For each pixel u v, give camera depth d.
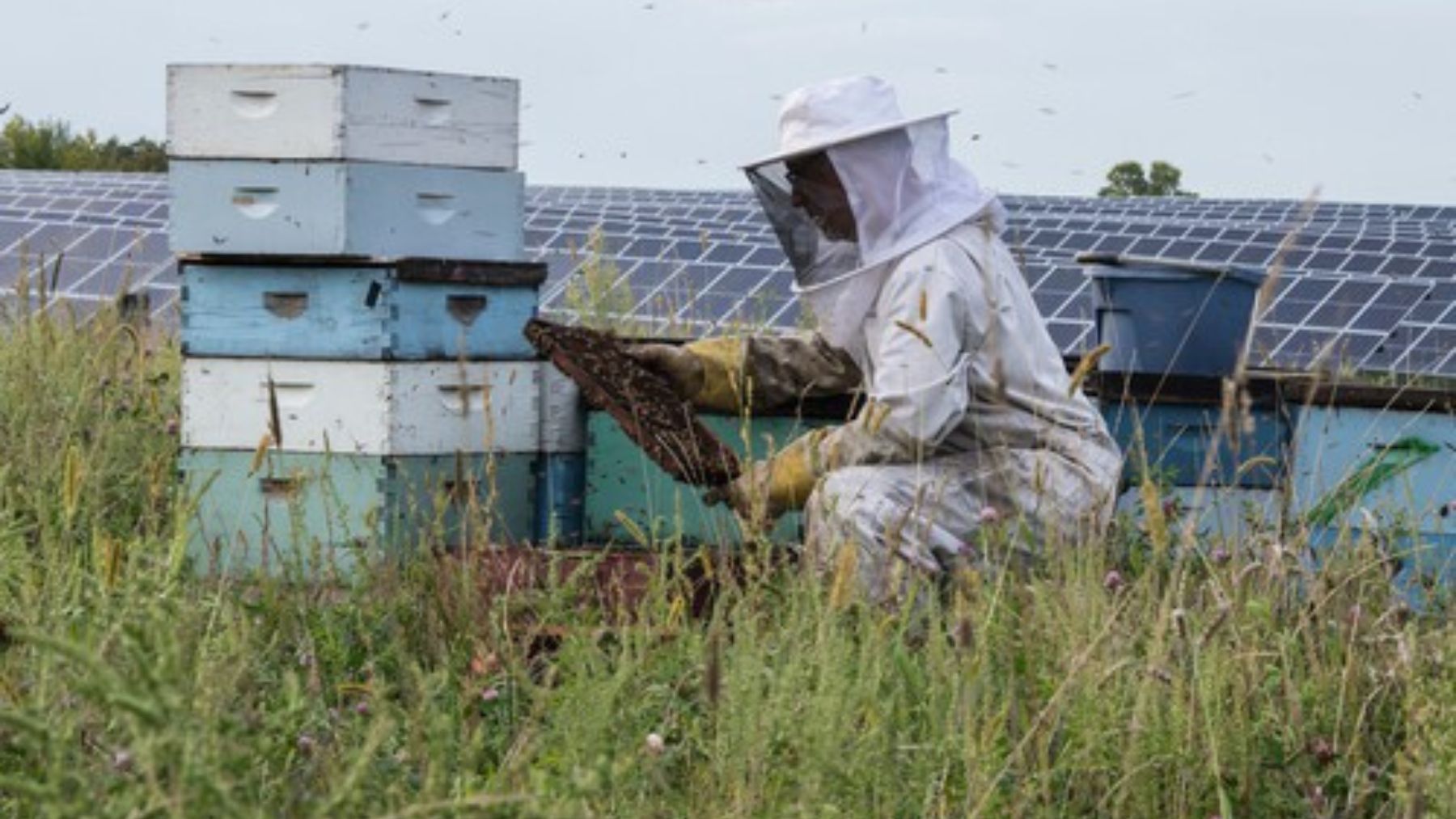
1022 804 5.77
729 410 10.03
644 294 26.09
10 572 6.72
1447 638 6.82
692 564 8.75
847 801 5.54
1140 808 6.08
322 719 6.02
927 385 8.70
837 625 6.63
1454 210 54.78
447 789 5.38
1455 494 9.68
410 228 9.88
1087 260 10.75
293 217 9.63
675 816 5.61
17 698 5.44
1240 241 34.47
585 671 6.07
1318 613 7.05
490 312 9.91
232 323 9.72
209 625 6.01
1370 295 25.59
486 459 9.76
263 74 9.70
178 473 9.77
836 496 8.07
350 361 9.56
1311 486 9.71
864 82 8.95
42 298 11.83
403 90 9.81
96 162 64.31
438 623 7.47
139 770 4.64
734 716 5.64
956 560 8.13
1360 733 6.60
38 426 10.06
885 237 8.97
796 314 24.84
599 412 10.19
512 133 10.22
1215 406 9.76
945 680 6.35
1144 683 6.18
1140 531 8.80
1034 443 8.99
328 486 9.53
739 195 48.81
